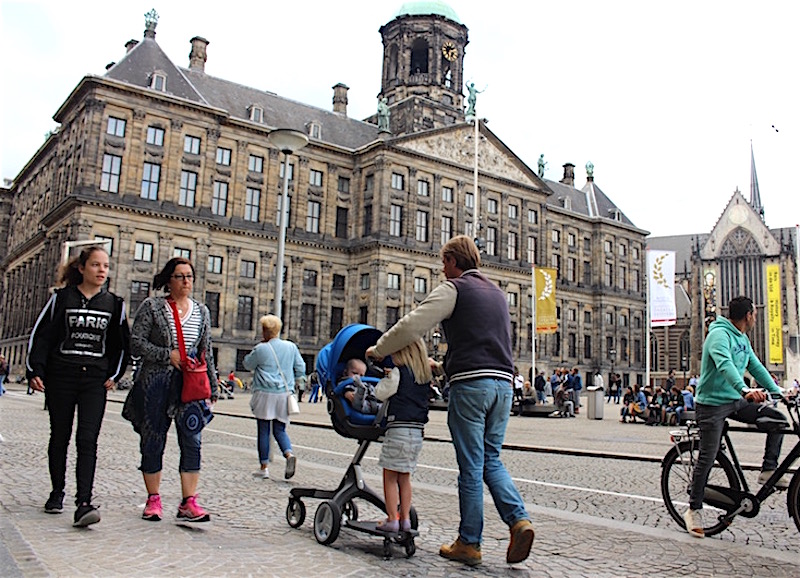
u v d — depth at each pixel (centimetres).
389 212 6400
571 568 587
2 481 882
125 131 5316
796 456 687
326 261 6444
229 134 5962
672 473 806
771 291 9412
